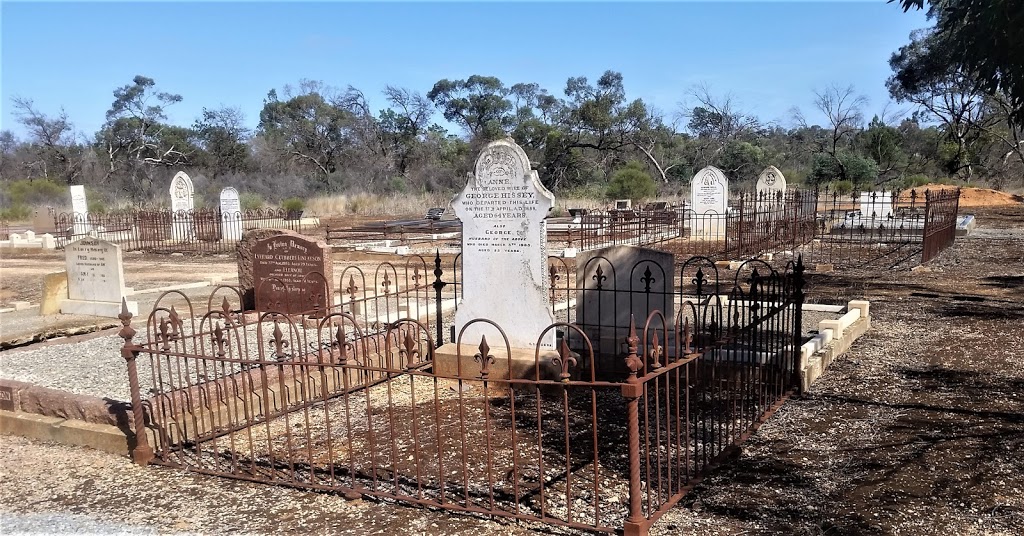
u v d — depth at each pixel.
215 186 53.28
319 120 61.62
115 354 8.10
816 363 6.86
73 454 5.48
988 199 36.56
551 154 55.84
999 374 6.79
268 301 10.00
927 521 3.96
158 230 25.75
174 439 5.60
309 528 4.13
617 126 55.31
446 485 4.64
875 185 49.03
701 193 22.53
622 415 6.00
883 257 16.52
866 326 8.89
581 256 7.34
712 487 4.50
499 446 5.32
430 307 10.87
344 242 23.11
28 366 7.61
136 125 57.69
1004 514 4.01
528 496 4.43
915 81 49.97
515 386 6.94
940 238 17.44
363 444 5.48
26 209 36.81
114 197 47.66
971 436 5.21
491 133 60.44
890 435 5.30
